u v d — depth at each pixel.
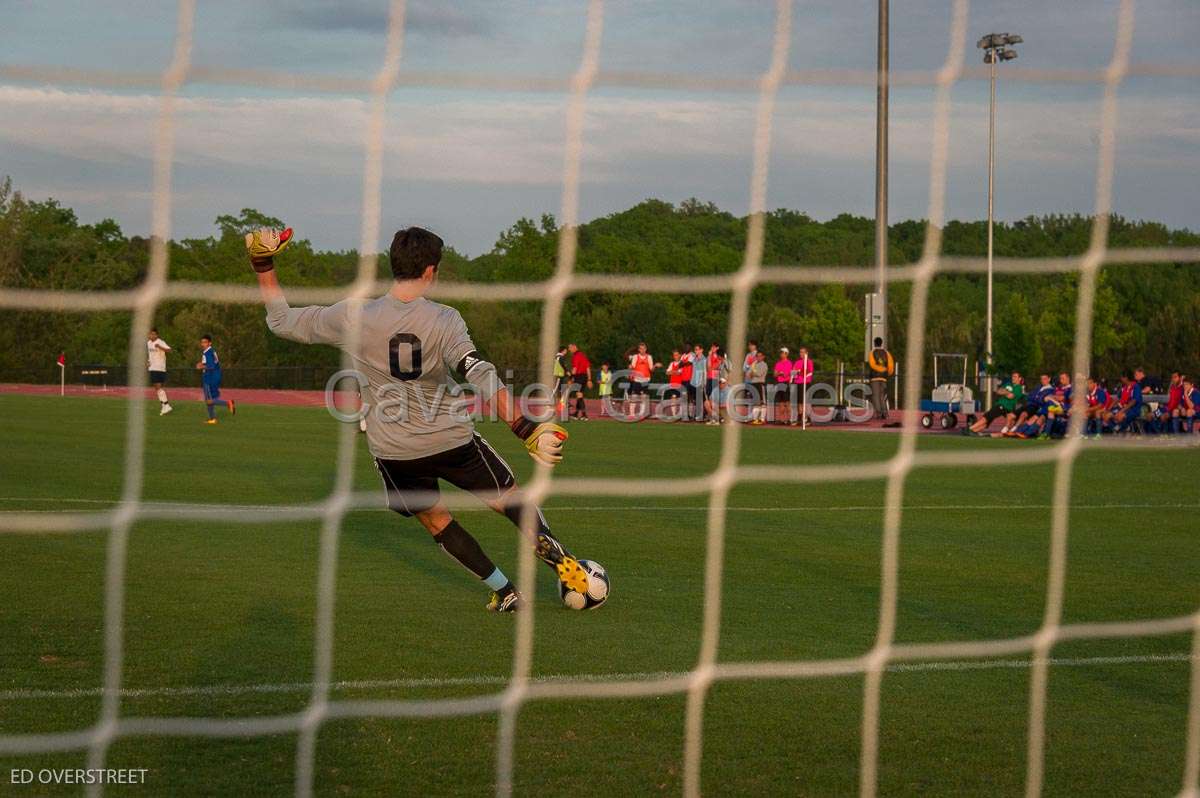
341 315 5.98
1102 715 4.87
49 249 41.78
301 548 8.72
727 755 4.33
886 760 4.30
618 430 24.00
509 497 6.49
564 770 4.14
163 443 18.38
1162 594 7.36
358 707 3.92
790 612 6.67
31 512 10.44
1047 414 22.25
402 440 6.25
